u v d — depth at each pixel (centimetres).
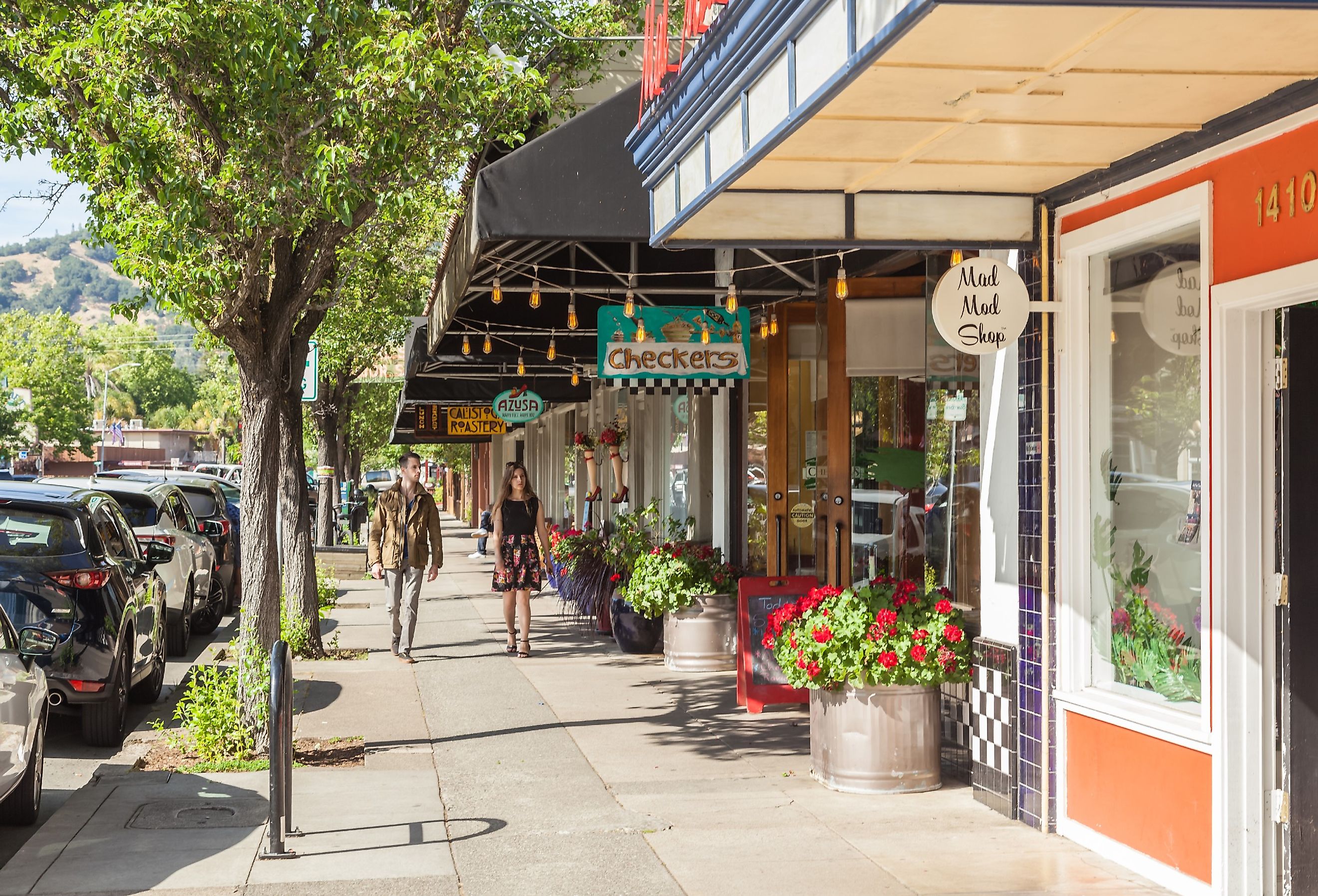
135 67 776
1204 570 540
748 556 1279
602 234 757
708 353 1070
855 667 713
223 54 787
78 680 862
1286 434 523
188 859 605
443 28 888
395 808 705
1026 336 661
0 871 585
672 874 584
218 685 855
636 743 877
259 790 737
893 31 366
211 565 1530
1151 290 593
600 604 1452
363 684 1126
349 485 3278
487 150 903
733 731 915
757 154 500
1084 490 640
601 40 976
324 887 567
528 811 697
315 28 829
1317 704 528
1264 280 498
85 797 718
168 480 1694
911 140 540
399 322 2316
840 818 679
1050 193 639
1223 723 523
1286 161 489
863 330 909
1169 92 469
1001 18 381
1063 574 640
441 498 6694
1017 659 671
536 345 1552
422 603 1873
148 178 788
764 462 1260
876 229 639
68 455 9681
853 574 904
